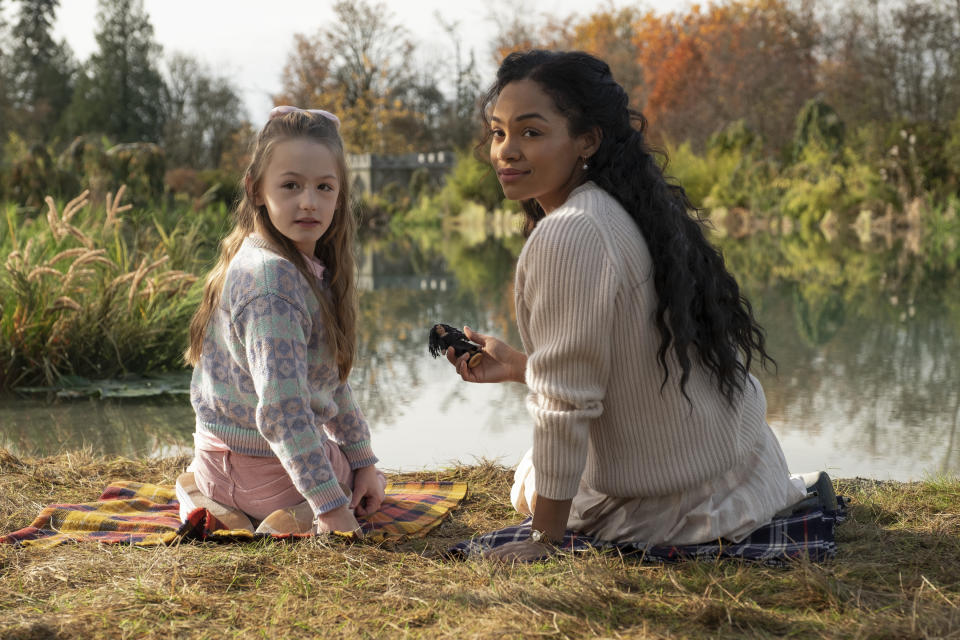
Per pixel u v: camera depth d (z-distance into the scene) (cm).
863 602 163
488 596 164
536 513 192
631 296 180
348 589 172
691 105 3425
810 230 1797
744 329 197
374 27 3625
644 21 4206
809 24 3391
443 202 2789
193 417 389
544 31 3981
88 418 387
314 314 217
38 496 251
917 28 2403
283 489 217
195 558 188
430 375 480
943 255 1178
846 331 590
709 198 2088
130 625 155
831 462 305
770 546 188
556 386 181
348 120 3594
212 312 221
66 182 1102
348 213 228
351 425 233
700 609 158
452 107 3888
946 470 292
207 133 4556
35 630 152
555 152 187
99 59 4869
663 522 192
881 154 1766
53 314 455
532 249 183
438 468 301
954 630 147
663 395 185
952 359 493
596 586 167
